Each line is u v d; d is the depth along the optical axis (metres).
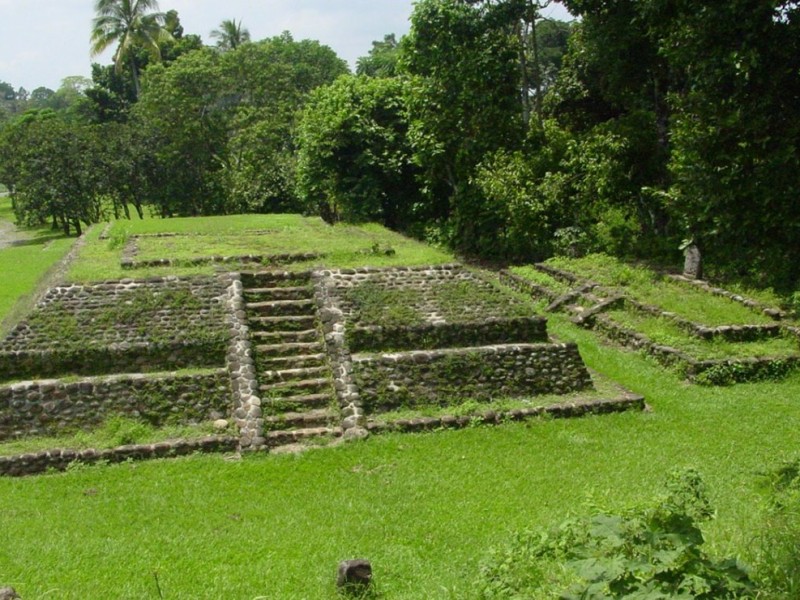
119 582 7.60
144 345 12.48
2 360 12.09
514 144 25.28
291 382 12.59
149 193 41.25
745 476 9.99
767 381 14.43
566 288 19.97
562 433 11.85
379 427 11.79
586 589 5.12
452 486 10.02
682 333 16.05
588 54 22.88
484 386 12.88
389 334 13.24
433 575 7.68
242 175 39.25
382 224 27.70
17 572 7.80
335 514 9.23
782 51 9.34
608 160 21.70
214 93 40.25
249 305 13.77
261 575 7.72
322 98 29.03
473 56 24.19
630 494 9.38
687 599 4.69
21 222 47.16
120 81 56.19
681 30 10.65
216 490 9.98
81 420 11.61
